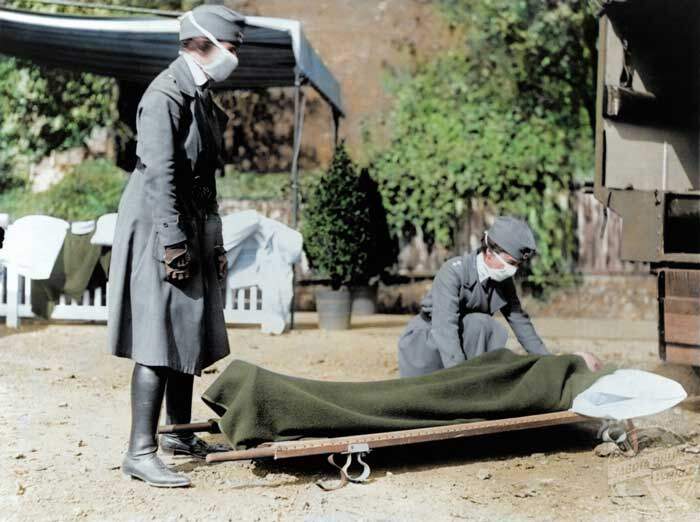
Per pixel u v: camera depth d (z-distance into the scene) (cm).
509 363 461
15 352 798
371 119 1465
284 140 1455
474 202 1411
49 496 368
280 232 1016
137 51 1168
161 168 380
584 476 409
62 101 1430
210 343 414
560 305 1388
